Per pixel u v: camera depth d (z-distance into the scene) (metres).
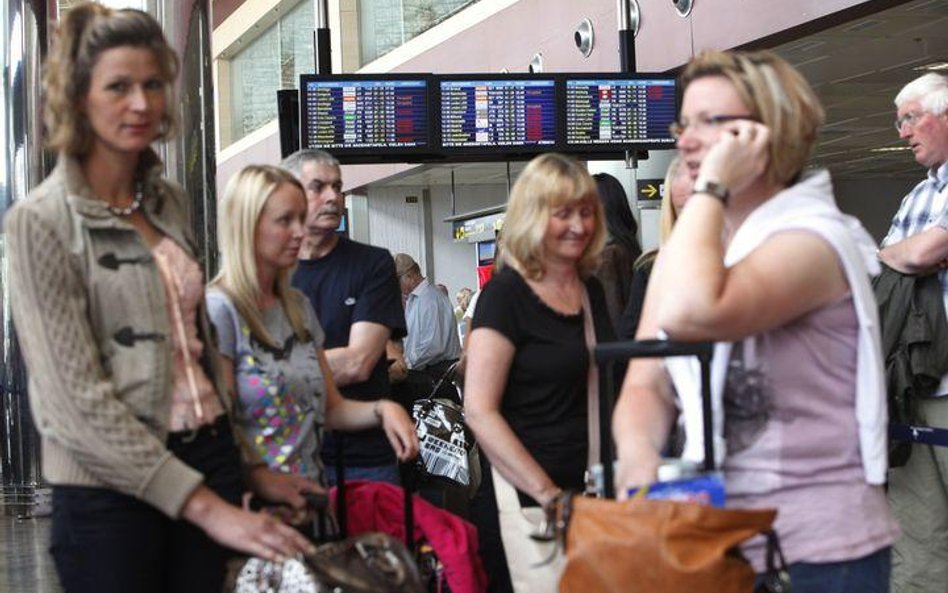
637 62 11.80
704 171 2.26
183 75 6.75
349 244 4.65
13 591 6.41
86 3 2.63
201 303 2.79
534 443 3.48
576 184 3.49
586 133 8.61
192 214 6.68
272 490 3.13
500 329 3.45
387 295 4.60
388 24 20.64
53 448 2.57
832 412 2.31
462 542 3.74
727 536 2.10
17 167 9.36
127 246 2.62
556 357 3.48
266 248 3.39
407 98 8.38
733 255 2.31
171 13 6.71
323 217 4.52
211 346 2.81
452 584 3.70
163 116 2.68
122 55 2.56
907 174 25.11
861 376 2.31
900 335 4.68
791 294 2.23
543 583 3.34
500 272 3.56
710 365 2.25
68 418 2.49
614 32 12.18
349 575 2.56
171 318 2.67
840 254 2.27
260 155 26.47
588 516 2.17
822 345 2.29
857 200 25.34
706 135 2.35
